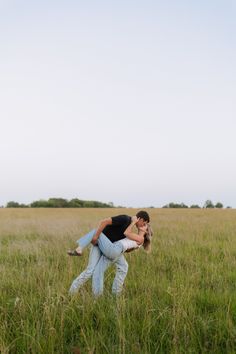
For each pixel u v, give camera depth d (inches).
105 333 197.3
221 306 237.5
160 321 210.8
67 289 266.5
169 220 944.3
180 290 250.8
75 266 346.9
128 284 283.4
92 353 169.6
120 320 199.0
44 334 192.9
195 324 208.7
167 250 440.8
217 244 487.8
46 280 285.1
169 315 211.6
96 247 261.9
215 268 331.9
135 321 207.3
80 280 257.0
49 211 1750.7
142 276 300.0
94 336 193.0
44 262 354.6
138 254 407.2
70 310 219.8
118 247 255.6
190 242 506.0
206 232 635.5
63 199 3186.5
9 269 335.0
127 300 242.1
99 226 259.8
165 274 323.3
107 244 254.4
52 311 210.4
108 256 256.2
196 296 256.5
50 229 711.1
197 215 1229.7
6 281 287.3
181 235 585.0
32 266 348.5
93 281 258.1
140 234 264.4
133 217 269.0
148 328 199.6
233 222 864.3
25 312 219.9
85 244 257.8
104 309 229.6
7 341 186.2
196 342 190.2
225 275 319.6
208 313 228.4
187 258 393.7
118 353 178.2
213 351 183.6
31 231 695.7
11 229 748.0
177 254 406.6
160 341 190.5
